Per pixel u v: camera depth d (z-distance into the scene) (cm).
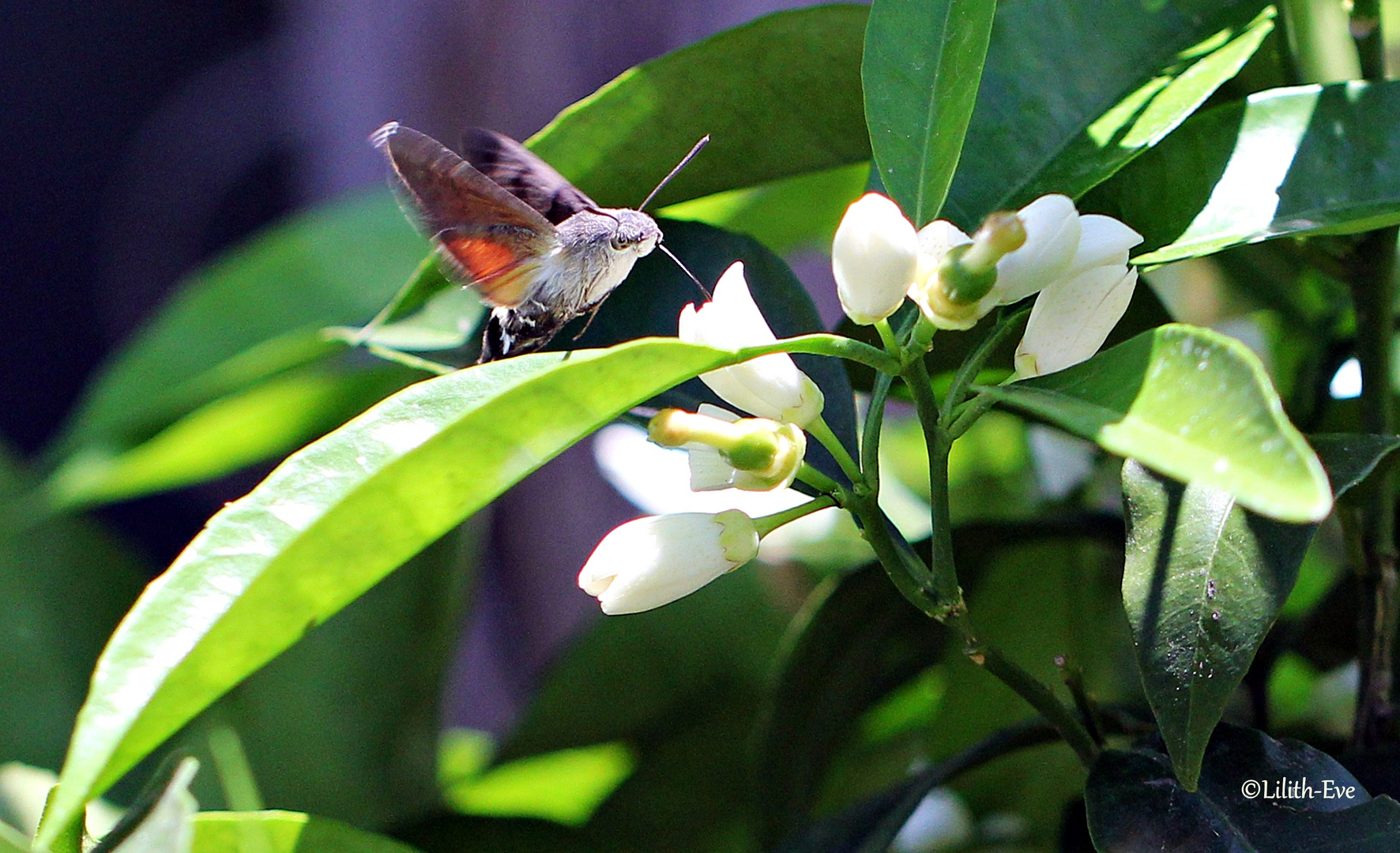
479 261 108
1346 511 107
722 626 115
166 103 230
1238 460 102
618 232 108
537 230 108
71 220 232
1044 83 107
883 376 105
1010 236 104
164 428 114
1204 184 106
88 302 234
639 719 114
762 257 108
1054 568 112
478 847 110
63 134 230
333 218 114
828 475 107
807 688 110
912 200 105
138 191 227
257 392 113
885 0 106
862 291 104
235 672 103
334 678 114
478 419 103
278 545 103
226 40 233
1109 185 107
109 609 114
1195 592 104
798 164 109
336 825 105
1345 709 113
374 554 103
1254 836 104
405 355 109
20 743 112
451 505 104
